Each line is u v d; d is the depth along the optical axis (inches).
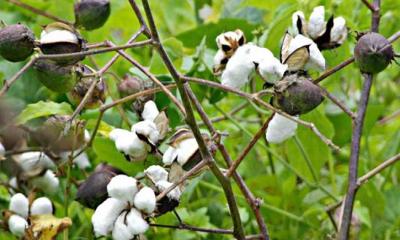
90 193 88.2
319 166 101.0
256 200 88.5
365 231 103.0
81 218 98.7
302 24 89.1
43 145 95.0
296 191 103.2
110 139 92.7
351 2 102.9
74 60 86.0
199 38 104.6
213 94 98.8
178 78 84.6
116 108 95.0
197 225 98.3
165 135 88.1
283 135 87.0
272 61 86.6
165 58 84.6
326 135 100.1
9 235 97.1
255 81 98.3
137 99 91.6
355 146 89.0
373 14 90.7
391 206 102.6
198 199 103.2
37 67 86.7
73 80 87.0
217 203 102.1
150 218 85.7
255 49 88.1
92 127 94.3
